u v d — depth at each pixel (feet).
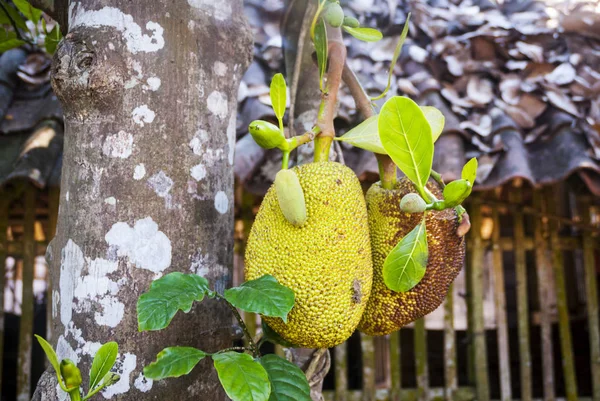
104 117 4.83
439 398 14.92
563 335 15.25
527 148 12.24
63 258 4.86
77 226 4.80
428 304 5.18
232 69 5.28
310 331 4.68
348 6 13.06
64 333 4.80
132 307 4.72
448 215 5.15
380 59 12.96
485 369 14.84
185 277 4.51
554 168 11.57
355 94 5.49
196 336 4.83
